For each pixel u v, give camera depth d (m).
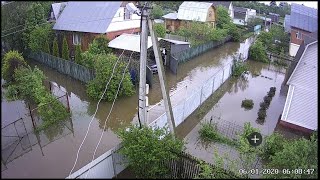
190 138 12.17
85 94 16.77
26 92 15.27
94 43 20.53
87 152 11.03
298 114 13.23
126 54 20.83
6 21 22.19
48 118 13.05
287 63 23.33
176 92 17.00
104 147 11.41
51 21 25.95
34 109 13.21
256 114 14.72
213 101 15.98
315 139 9.74
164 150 8.77
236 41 31.41
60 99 14.83
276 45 26.73
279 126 13.57
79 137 12.13
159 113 14.16
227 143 11.73
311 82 13.98
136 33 25.48
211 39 27.28
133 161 8.84
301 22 24.91
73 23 23.19
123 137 9.15
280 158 8.69
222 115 14.41
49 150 11.09
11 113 14.09
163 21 34.28
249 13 44.31
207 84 15.44
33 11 22.73
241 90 18.05
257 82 19.61
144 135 8.96
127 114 14.39
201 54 25.75
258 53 23.94
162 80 9.09
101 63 15.48
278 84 19.28
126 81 15.62
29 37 22.05
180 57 22.22
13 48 22.59
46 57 21.05
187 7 33.84
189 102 13.43
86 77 17.59
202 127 12.54
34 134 12.18
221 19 34.81
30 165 10.06
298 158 8.28
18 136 11.59
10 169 9.81
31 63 22.16
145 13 8.47
